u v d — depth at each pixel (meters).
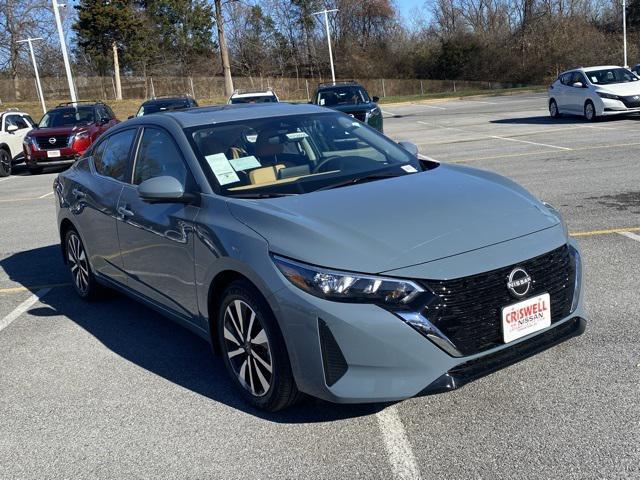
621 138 14.84
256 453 3.40
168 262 4.45
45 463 3.48
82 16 52.97
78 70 65.69
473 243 3.42
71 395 4.28
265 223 3.67
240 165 4.39
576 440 3.25
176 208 4.36
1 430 3.88
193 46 70.31
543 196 9.19
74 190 5.99
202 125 4.76
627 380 3.80
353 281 3.23
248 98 20.66
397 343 3.20
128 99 55.59
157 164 4.79
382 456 3.27
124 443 3.62
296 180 4.29
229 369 4.01
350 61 71.56
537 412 3.54
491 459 3.16
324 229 3.49
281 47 75.38
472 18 72.88
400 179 4.27
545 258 3.55
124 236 5.04
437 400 3.77
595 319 4.73
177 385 4.30
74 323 5.72
